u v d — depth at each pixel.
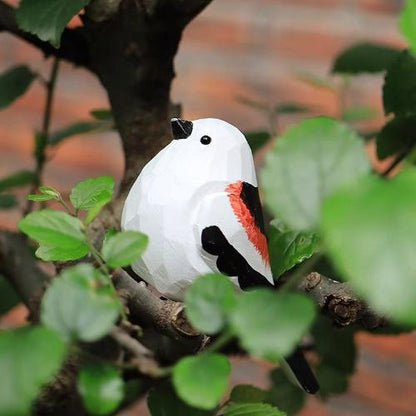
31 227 0.85
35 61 3.55
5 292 1.79
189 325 1.08
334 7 3.33
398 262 0.56
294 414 1.83
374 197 0.58
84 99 3.52
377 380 3.31
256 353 0.65
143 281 1.29
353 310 1.14
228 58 3.45
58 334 0.69
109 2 1.37
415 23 0.66
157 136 1.47
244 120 3.42
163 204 1.17
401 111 1.46
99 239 1.36
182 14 1.33
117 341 0.77
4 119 3.61
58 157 3.56
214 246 1.16
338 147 0.68
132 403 1.54
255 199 1.23
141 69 1.41
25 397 0.64
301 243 1.23
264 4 3.41
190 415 1.24
